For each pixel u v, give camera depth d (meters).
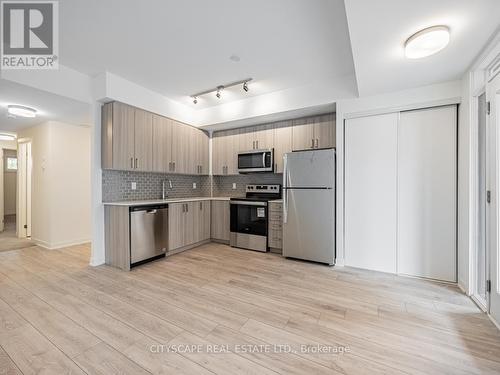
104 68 2.91
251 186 4.49
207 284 2.56
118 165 3.12
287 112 3.55
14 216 7.54
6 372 1.35
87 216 4.34
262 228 3.80
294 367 1.40
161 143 3.75
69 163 4.10
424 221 2.70
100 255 3.19
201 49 2.50
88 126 4.30
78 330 1.73
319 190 3.22
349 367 1.40
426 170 2.69
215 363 1.43
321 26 2.13
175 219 3.64
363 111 2.97
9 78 2.44
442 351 1.53
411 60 2.12
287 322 1.86
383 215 2.90
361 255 3.03
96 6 1.87
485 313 1.98
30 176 4.66
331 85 3.16
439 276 2.63
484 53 1.94
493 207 1.88
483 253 2.25
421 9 1.50
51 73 2.73
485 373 1.35
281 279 2.70
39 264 3.17
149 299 2.21
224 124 4.23
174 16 2.00
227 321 1.87
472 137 2.27
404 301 2.19
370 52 2.00
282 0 1.81
